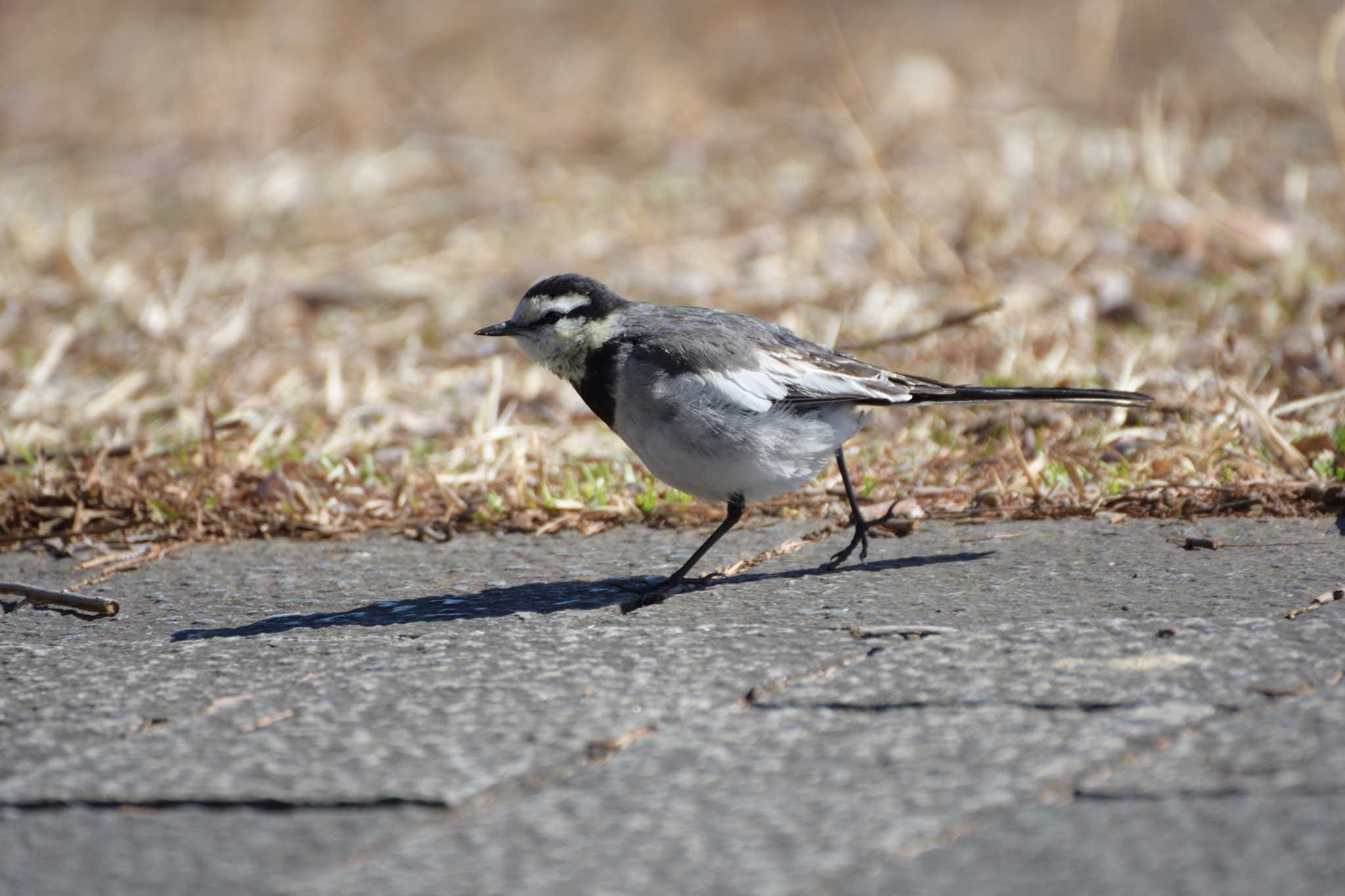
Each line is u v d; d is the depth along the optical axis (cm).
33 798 604
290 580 964
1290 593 807
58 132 2553
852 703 665
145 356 1542
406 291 1741
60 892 531
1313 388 1257
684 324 926
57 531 1107
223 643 816
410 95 2589
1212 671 675
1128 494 1040
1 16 3166
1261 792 553
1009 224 1791
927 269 1697
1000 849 525
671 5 3048
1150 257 1678
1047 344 1438
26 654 809
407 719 673
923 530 1028
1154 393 1266
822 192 1991
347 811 581
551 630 810
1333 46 1881
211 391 1430
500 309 1680
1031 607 806
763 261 1752
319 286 1761
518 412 1359
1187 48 2677
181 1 3183
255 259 1866
